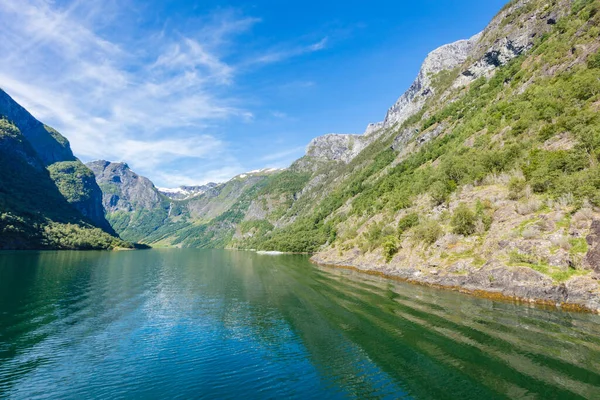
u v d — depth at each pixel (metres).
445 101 168.00
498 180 52.91
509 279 34.50
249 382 18.19
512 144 57.72
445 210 55.97
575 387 15.47
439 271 44.41
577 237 31.73
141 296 44.22
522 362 18.27
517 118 69.38
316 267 82.00
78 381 18.67
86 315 33.28
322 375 18.55
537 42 108.69
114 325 30.02
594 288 28.19
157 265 94.69
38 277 58.47
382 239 68.75
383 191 116.94
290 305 37.53
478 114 99.56
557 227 34.25
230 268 85.38
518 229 37.81
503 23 157.00
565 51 74.56
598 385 15.58
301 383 17.72
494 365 18.11
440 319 27.27
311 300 39.03
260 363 20.86
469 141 85.38
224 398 16.39
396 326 26.11
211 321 31.34
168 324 30.42
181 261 114.00
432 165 95.75
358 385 17.11
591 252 29.75
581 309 28.19
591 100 51.00
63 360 21.70
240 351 23.16
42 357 22.14
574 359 18.41
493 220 43.53
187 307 37.50
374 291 42.16
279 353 22.42
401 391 16.11
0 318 30.88
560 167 40.47
